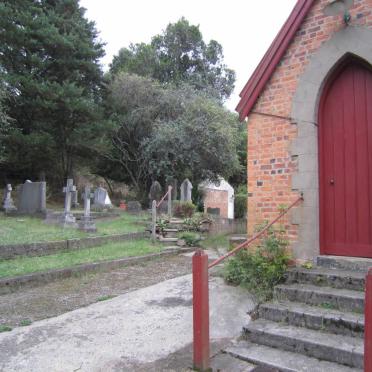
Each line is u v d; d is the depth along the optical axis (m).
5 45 18.97
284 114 6.49
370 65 5.73
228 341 4.73
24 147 18.44
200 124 21.33
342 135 6.09
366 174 5.83
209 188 24.03
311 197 6.07
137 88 23.47
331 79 6.20
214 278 7.17
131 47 33.50
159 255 10.57
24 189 15.88
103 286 7.45
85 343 4.73
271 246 6.14
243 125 31.27
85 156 23.16
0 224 12.26
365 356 3.41
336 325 4.55
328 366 4.02
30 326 5.29
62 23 21.09
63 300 6.54
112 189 27.27
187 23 35.12
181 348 4.57
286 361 4.15
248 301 5.76
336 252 6.00
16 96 18.78
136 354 4.43
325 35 6.13
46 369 4.09
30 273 7.58
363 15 5.78
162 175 23.05
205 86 30.48
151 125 23.38
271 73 6.67
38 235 10.54
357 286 5.17
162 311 5.79
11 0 19.42
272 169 6.57
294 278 5.75
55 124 20.45
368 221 5.76
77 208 18.91
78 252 9.90
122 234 12.26
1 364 4.19
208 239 13.17
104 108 22.92
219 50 36.84
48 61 20.22
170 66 33.50
